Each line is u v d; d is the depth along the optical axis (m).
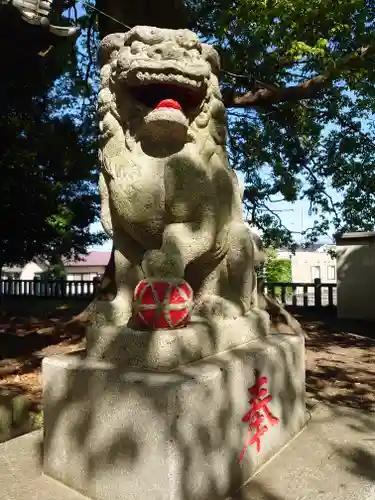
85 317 6.25
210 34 6.00
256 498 1.48
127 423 1.36
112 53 1.80
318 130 6.39
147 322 1.48
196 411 1.36
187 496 1.31
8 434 2.93
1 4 4.07
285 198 6.74
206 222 1.73
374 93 5.09
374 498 1.49
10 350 5.44
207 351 1.62
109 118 1.78
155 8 4.97
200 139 1.81
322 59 4.95
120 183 1.70
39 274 16.88
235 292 1.95
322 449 1.87
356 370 4.93
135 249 1.82
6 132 7.27
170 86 1.69
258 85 5.72
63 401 1.57
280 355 1.89
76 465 1.51
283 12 4.84
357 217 8.00
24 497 1.47
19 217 8.47
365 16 4.82
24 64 5.52
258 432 1.70
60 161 8.01
